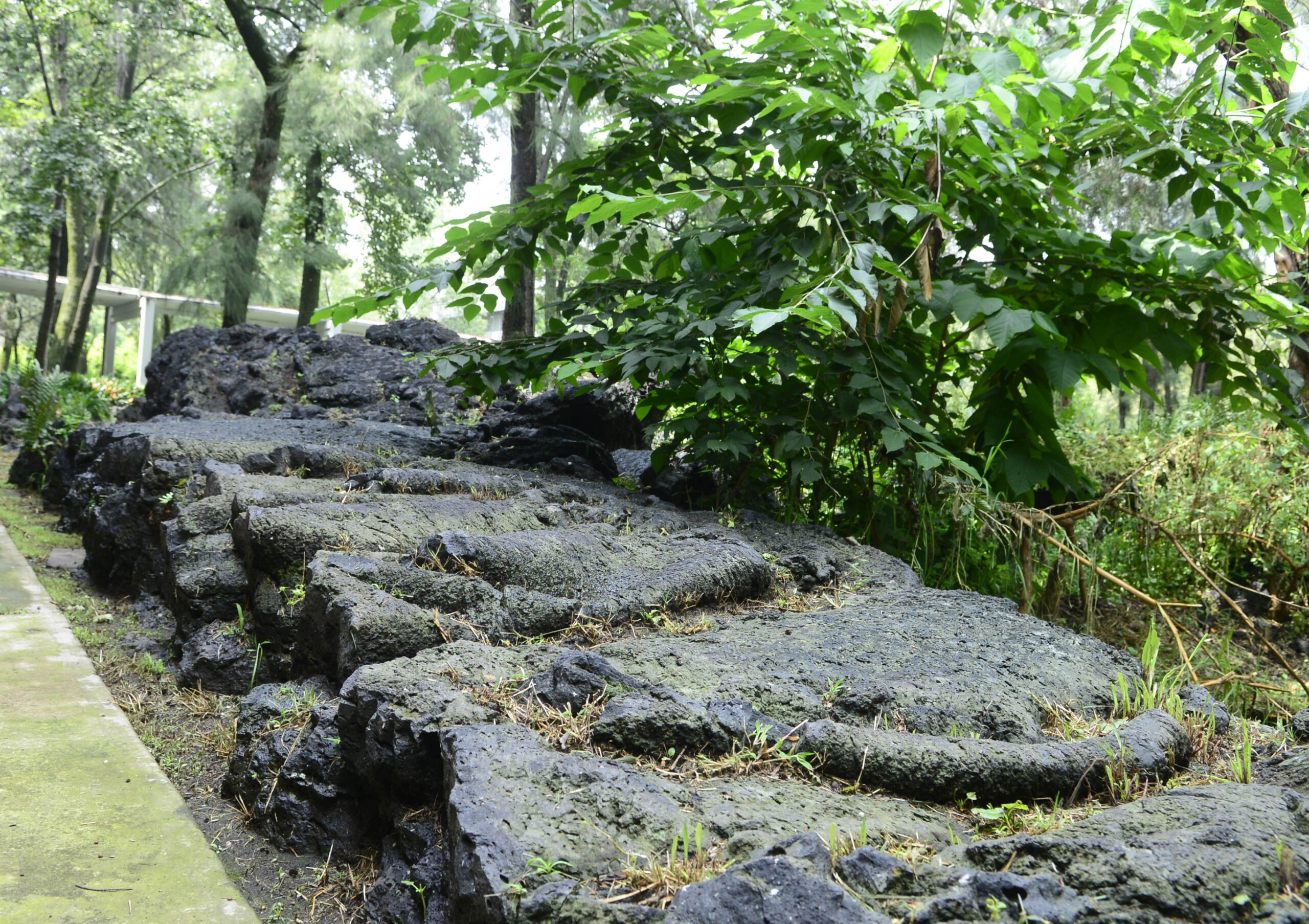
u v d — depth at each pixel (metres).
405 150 16.67
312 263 16.56
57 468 7.23
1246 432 6.29
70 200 20.28
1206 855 1.66
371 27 11.68
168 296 15.12
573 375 4.48
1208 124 4.61
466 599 3.15
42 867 2.23
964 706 2.55
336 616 2.99
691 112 4.97
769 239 4.66
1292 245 4.70
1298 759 2.35
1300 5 5.04
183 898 2.17
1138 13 3.60
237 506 3.90
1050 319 5.04
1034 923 1.51
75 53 21.67
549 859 1.69
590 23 5.11
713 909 1.53
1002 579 5.33
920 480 4.64
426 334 9.05
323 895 2.34
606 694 2.42
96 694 3.44
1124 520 6.44
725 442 4.54
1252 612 6.37
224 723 3.27
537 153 11.51
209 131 17.53
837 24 4.38
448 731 2.17
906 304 4.63
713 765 2.21
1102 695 2.79
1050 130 4.73
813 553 4.18
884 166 4.55
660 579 3.48
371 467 5.05
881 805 2.09
